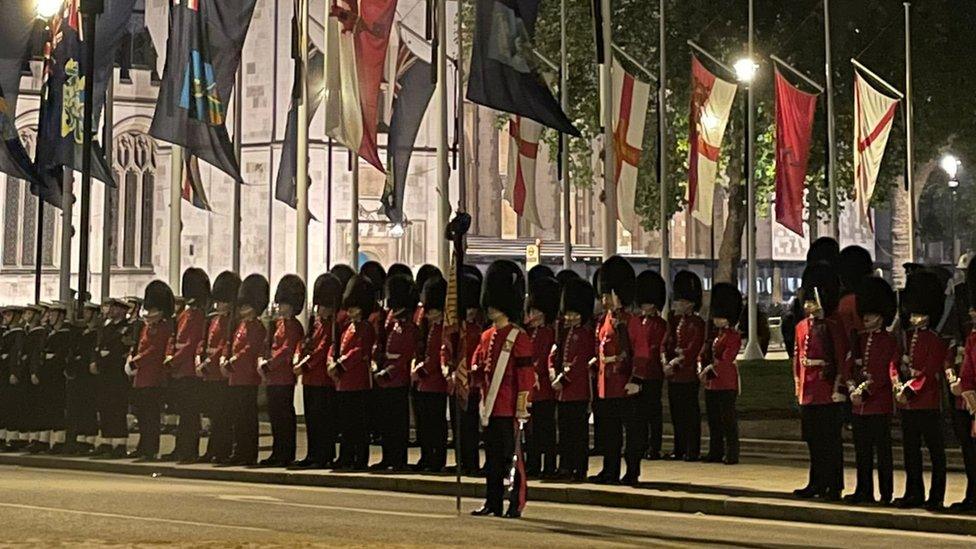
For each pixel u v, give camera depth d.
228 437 21.92
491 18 24.06
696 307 21.91
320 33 52.53
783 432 24.97
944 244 77.44
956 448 21.38
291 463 21.47
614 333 18.69
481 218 66.00
